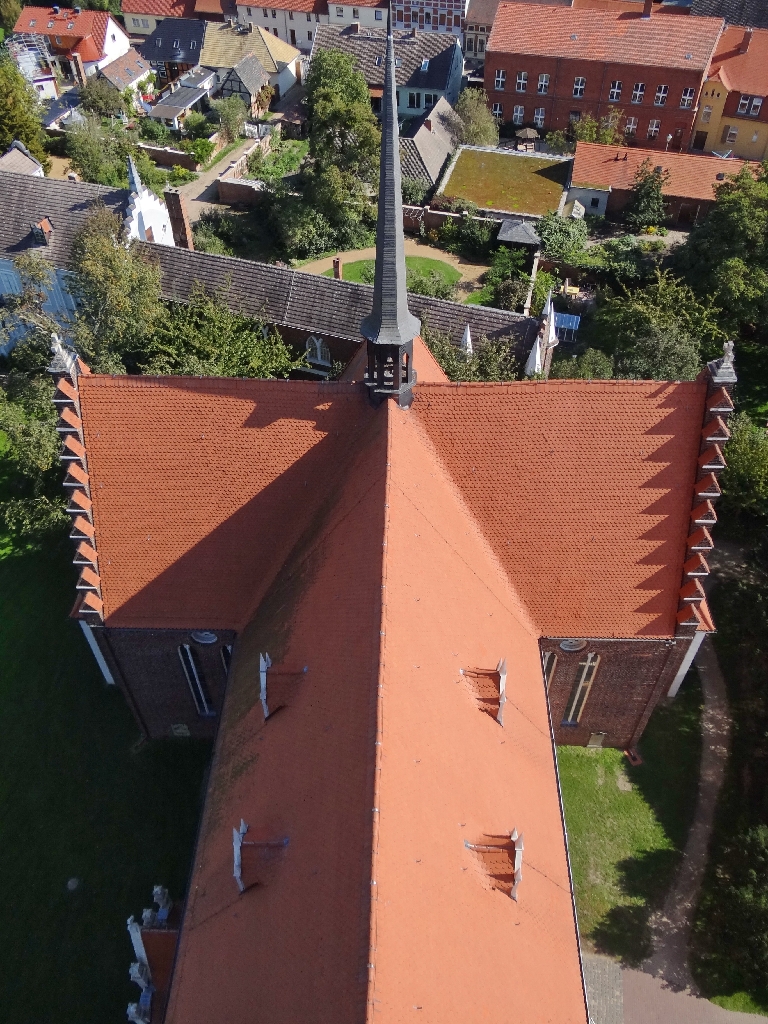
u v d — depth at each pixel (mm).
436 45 98500
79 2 126625
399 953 14430
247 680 25141
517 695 24469
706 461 25281
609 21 90688
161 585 28359
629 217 75688
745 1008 27875
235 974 17594
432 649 20484
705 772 33844
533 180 81812
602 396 25406
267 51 103188
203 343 45281
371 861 14812
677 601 27641
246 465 27109
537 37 91875
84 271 47562
